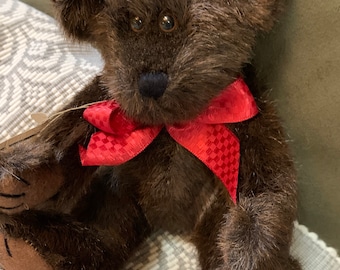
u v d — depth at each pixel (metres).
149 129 0.26
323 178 0.30
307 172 0.30
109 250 0.29
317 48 0.26
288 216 0.25
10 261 0.27
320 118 0.28
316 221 0.32
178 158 0.27
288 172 0.26
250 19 0.23
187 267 0.29
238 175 0.26
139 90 0.23
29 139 0.27
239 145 0.26
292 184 0.26
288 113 0.29
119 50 0.24
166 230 0.31
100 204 0.30
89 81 0.31
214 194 0.28
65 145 0.27
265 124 0.26
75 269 0.27
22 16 0.39
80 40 0.27
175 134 0.26
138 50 0.23
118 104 0.25
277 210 0.25
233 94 0.25
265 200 0.25
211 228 0.28
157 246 0.30
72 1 0.25
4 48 0.38
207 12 0.22
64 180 0.27
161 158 0.28
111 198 0.30
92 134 0.27
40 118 0.29
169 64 0.23
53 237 0.27
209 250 0.28
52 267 0.27
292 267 0.28
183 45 0.23
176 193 0.28
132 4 0.22
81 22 0.26
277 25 0.27
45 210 0.28
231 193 0.26
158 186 0.28
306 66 0.27
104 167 0.31
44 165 0.26
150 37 0.23
